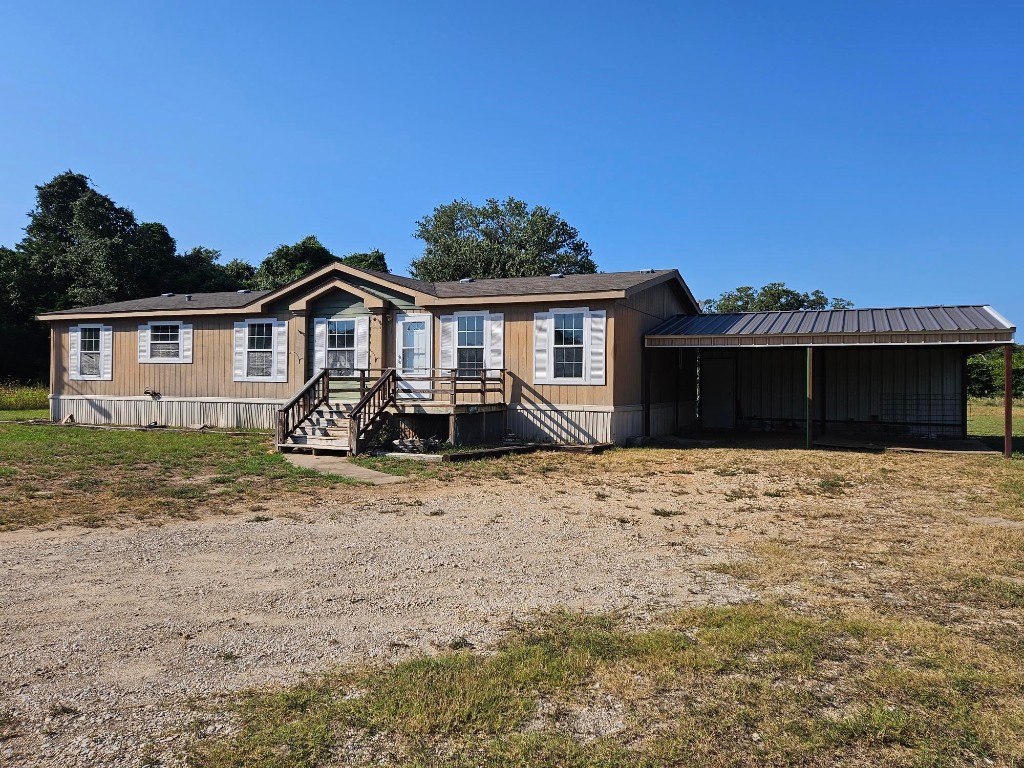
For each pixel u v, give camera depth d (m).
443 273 44.78
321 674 3.78
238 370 18.56
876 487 10.27
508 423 16.06
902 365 19.23
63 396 20.53
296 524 7.51
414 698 3.46
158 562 5.96
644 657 3.97
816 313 17.34
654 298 17.91
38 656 3.98
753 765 2.93
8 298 35.03
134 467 11.29
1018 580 5.58
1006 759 2.96
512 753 3.00
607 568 5.93
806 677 3.74
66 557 6.06
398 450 13.43
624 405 15.78
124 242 38.34
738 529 7.50
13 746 3.03
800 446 15.90
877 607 4.88
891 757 2.98
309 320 17.89
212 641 4.24
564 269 48.09
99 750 3.01
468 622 4.60
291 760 2.93
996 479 10.95
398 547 6.59
